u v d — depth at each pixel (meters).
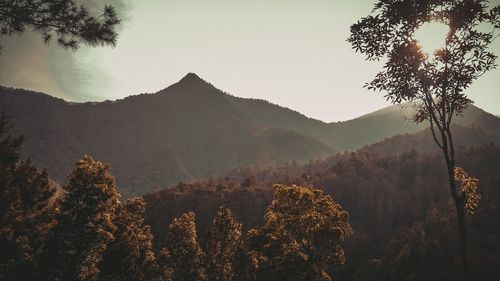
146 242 29.92
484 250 105.44
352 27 12.34
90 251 21.55
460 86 11.38
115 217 27.12
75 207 21.19
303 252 26.09
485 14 11.28
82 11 9.08
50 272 21.08
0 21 8.61
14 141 27.72
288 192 26.44
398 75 11.84
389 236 138.50
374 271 101.56
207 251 33.09
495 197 139.75
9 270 21.47
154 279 31.45
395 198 169.75
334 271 105.88
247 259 31.39
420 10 11.57
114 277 27.75
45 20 8.84
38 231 26.77
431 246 103.56
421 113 12.45
